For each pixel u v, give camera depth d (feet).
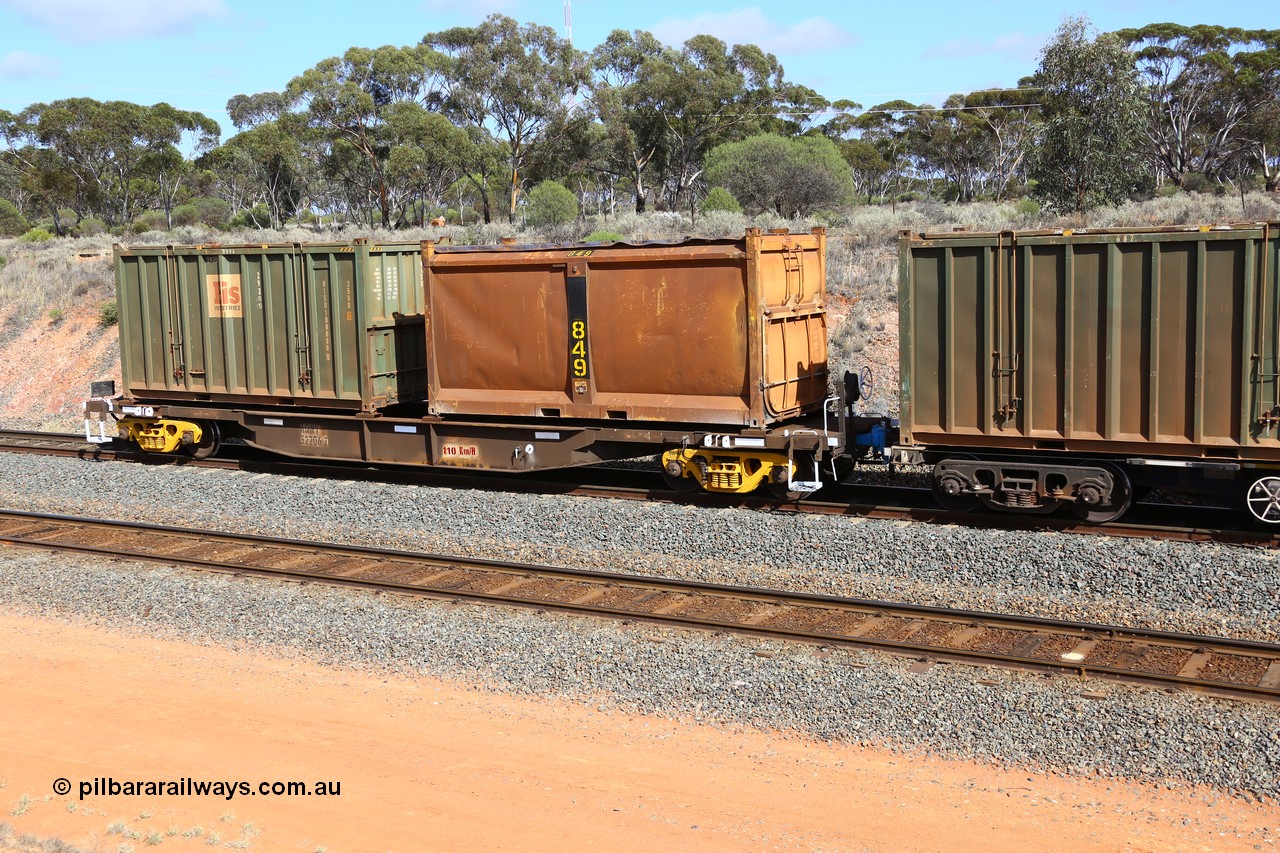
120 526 44.65
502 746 25.63
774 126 216.95
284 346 54.13
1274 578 32.83
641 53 215.72
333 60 195.83
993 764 24.11
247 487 51.31
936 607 32.01
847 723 26.04
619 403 46.65
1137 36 203.31
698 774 24.08
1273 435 35.99
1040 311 38.83
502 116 202.18
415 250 54.95
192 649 32.68
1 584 38.63
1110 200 103.55
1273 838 20.75
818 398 49.24
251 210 237.66
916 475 49.47
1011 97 247.29
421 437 51.55
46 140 237.86
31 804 22.76
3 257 118.42
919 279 40.78
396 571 38.34
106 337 89.25
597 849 20.74
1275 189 175.73
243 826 21.66
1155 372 37.27
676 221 123.44
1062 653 28.99
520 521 43.96
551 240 113.80
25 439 67.21
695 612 33.27
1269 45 203.72
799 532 40.14
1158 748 23.84
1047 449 39.60
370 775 24.08
